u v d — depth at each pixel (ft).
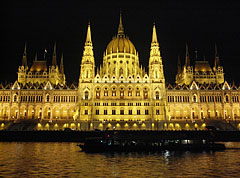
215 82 606.14
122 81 524.52
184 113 526.16
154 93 517.14
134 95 517.96
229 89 535.19
